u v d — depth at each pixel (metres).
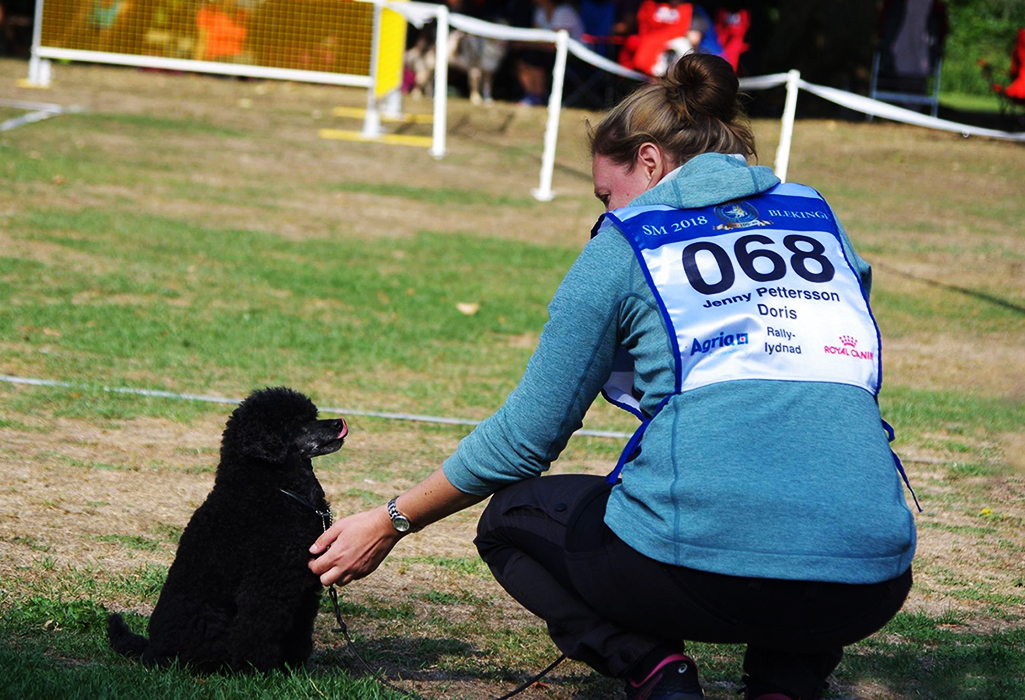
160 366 12.13
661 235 4.25
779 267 4.21
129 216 18.98
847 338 4.15
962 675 6.00
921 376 13.91
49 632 5.82
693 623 4.10
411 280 17.00
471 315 15.54
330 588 5.33
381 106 32.81
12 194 19.41
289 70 30.66
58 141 24.95
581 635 4.50
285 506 5.03
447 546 8.07
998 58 62.41
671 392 4.13
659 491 4.02
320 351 13.21
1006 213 25.69
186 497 8.52
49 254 16.05
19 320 13.07
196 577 5.10
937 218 24.84
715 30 33.97
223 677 5.14
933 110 38.50
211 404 10.98
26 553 7.03
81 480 8.66
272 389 5.26
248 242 18.22
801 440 3.97
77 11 31.84
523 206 23.56
